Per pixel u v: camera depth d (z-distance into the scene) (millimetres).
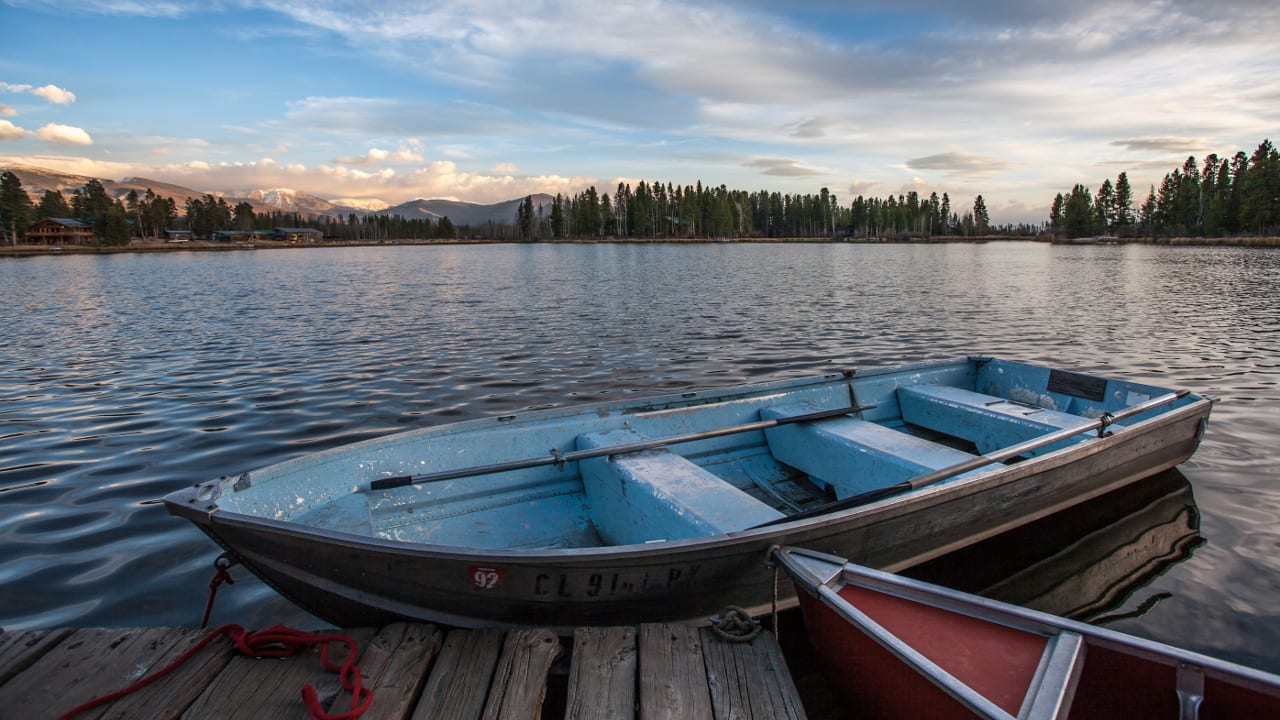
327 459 4836
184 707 3168
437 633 3738
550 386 12461
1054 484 5594
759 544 3939
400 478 4820
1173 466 7047
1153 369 13062
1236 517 6328
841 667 3600
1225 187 91250
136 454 8508
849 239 143625
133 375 13406
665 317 22188
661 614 4020
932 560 5285
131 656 3527
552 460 5168
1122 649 2988
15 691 3250
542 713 3539
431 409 10828
